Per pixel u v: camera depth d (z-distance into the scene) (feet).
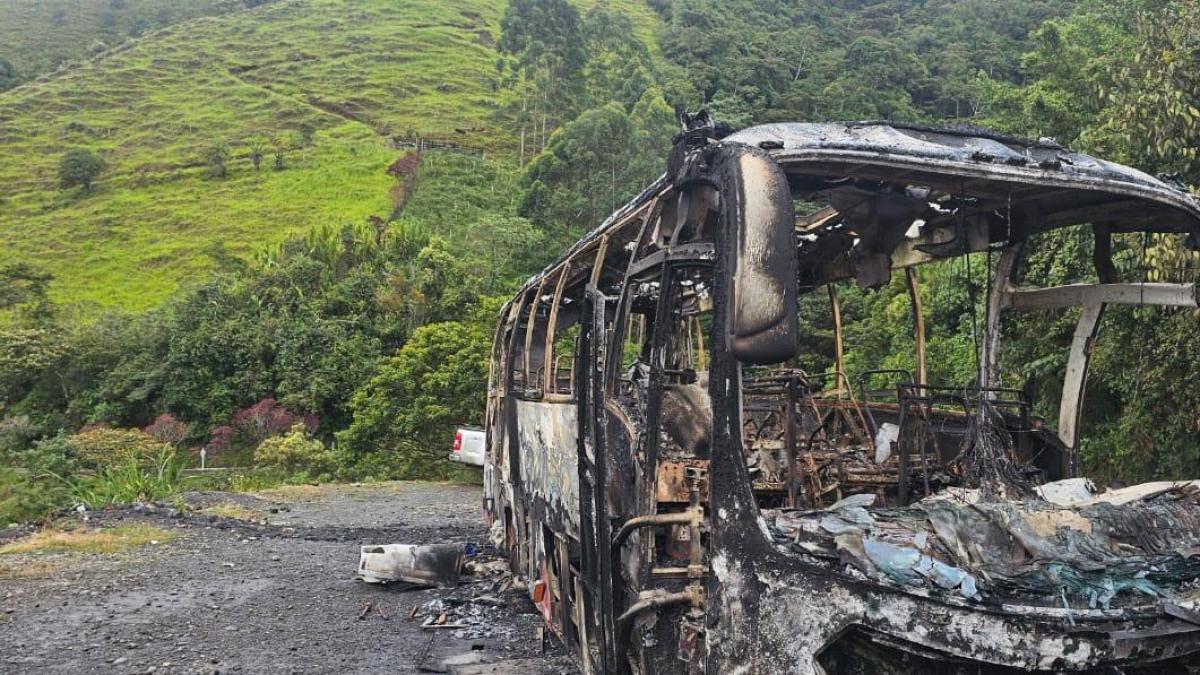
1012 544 11.31
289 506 54.90
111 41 421.59
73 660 22.80
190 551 38.29
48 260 194.29
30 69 375.86
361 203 209.46
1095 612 10.07
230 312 123.03
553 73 235.40
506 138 257.75
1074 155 13.84
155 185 239.30
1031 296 16.93
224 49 362.12
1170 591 10.66
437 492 62.90
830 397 21.76
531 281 25.77
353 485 69.00
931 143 12.99
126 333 126.72
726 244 10.67
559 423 19.39
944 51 197.26
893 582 10.13
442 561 30.25
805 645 10.29
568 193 159.84
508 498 28.78
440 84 312.09
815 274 20.66
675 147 12.80
